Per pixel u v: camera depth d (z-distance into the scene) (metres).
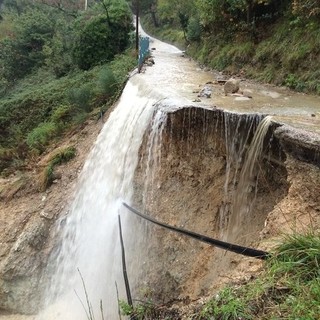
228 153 7.11
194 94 9.38
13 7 45.81
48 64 27.70
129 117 10.17
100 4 29.89
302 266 3.77
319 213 4.96
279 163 6.13
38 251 10.45
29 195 12.09
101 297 8.12
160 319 4.14
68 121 15.71
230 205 6.98
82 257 9.38
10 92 28.73
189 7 32.59
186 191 7.92
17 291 10.23
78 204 10.55
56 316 9.08
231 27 16.05
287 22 11.98
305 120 6.45
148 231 8.10
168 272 7.33
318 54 9.87
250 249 4.22
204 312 3.80
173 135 8.11
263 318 3.47
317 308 3.31
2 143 19.23
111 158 10.18
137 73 14.28
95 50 23.58
